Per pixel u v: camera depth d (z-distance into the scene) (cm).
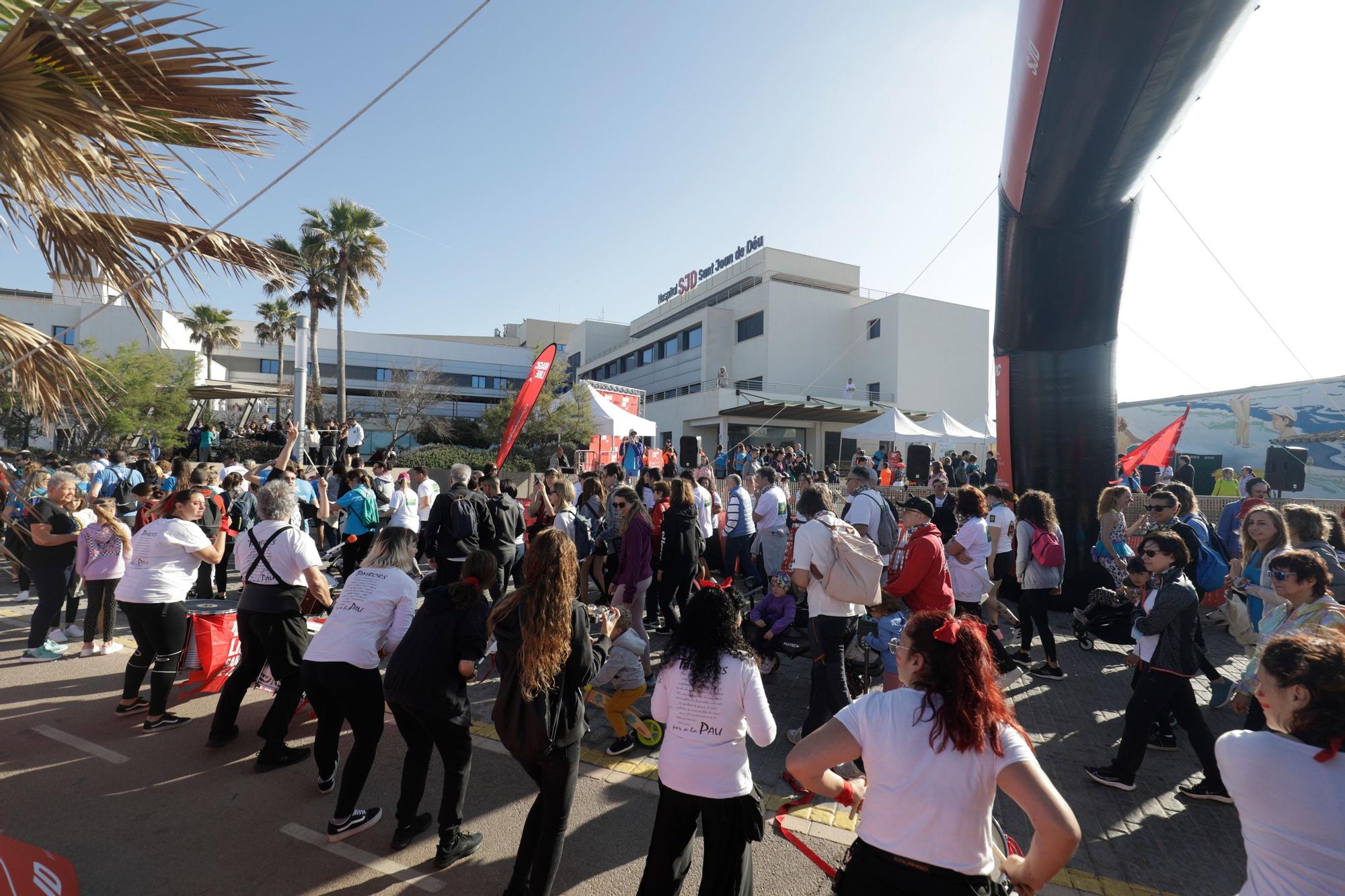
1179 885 321
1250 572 498
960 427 2406
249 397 2719
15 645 642
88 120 249
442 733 310
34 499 597
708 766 247
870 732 184
